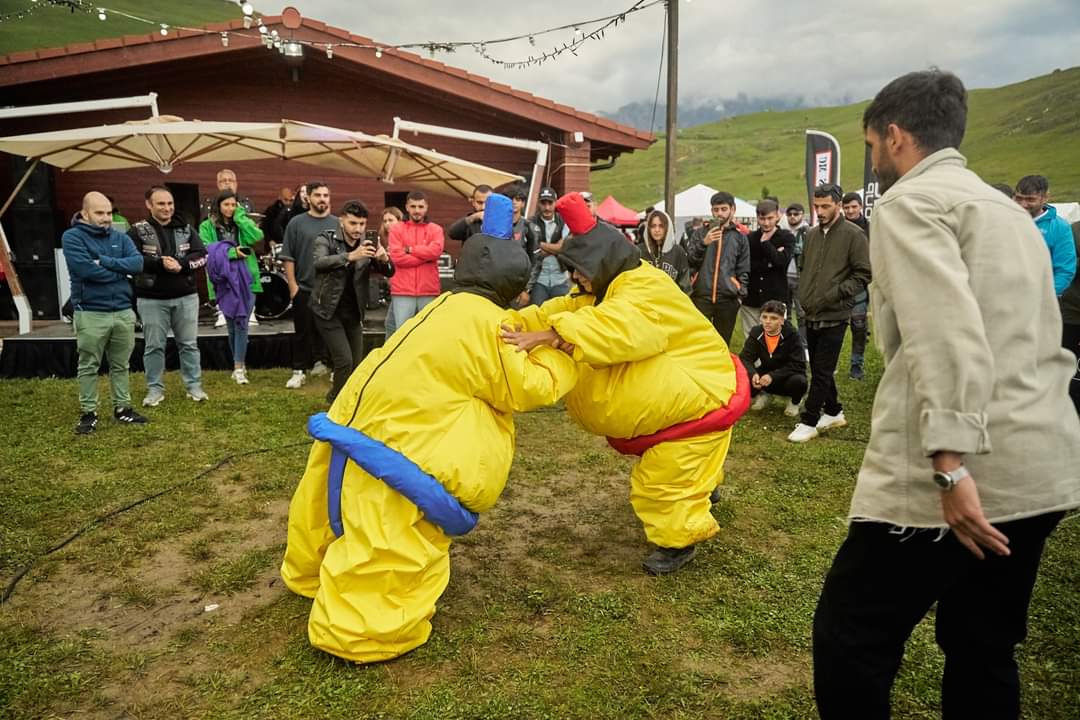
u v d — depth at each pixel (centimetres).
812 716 257
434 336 286
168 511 429
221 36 1023
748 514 435
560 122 1190
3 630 308
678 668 286
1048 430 173
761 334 655
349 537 284
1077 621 315
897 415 180
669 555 363
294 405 662
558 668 285
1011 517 171
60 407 648
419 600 292
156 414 625
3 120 1075
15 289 908
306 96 1179
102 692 269
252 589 343
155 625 314
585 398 341
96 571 359
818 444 570
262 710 259
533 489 475
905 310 167
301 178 1219
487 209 311
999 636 199
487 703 262
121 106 878
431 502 277
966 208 173
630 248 335
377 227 1262
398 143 888
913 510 175
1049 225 541
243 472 491
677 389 336
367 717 256
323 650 287
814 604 332
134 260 575
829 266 564
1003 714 201
